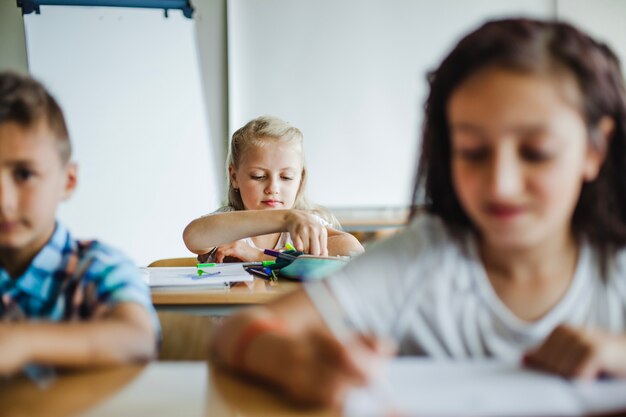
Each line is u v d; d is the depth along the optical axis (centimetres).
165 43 338
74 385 49
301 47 345
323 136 348
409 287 70
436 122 67
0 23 335
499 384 44
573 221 67
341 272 71
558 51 57
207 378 51
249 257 169
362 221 334
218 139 349
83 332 56
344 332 53
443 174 70
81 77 335
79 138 334
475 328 68
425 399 42
